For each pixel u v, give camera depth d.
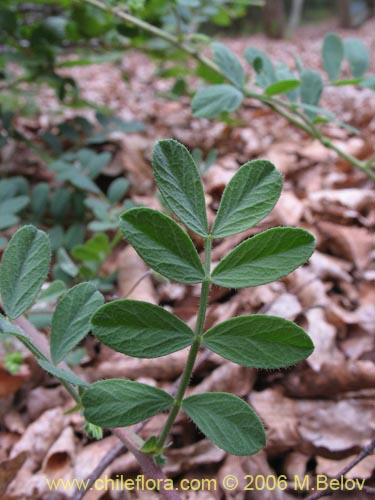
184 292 0.31
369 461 0.20
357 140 0.50
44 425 0.24
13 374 0.25
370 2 2.42
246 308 0.30
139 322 0.10
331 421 0.23
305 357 0.10
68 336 0.13
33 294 0.12
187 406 0.11
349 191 0.41
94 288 0.13
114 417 0.11
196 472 0.21
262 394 0.24
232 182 0.10
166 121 0.58
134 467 0.21
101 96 0.81
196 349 0.11
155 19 0.34
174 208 0.10
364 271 0.34
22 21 0.39
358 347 0.28
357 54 0.28
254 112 0.62
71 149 0.45
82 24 0.34
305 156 0.48
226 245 0.35
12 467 0.19
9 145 0.45
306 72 0.28
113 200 0.30
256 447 0.10
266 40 2.12
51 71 0.36
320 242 0.36
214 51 0.27
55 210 0.32
